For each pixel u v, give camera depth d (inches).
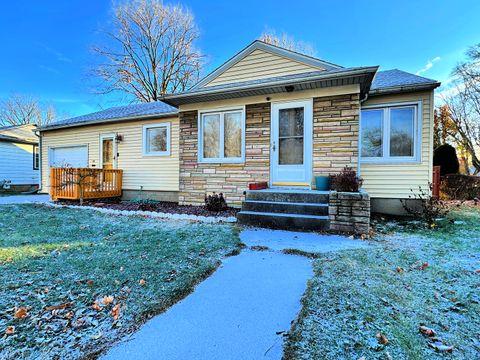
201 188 277.1
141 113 354.6
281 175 245.3
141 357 60.7
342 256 126.6
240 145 262.2
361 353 61.2
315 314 77.6
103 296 87.2
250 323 74.2
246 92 244.2
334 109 227.1
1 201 337.4
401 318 75.2
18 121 1085.1
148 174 353.4
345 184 188.2
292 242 154.3
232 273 109.6
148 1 727.1
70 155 414.6
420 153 235.6
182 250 137.0
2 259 120.7
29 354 60.7
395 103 241.3
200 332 70.2
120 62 749.3
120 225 200.1
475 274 105.7
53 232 175.3
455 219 217.3
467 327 71.2
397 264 116.7
